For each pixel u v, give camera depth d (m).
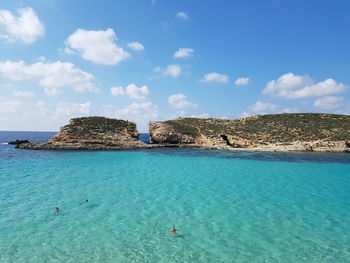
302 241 13.41
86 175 31.02
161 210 18.22
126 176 30.77
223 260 11.41
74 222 15.77
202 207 18.98
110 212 17.70
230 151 64.25
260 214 17.53
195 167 38.44
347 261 11.39
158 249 12.42
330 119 87.50
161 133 80.88
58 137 66.75
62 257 11.52
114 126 78.38
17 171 33.25
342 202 20.47
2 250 12.10
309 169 37.16
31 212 17.45
